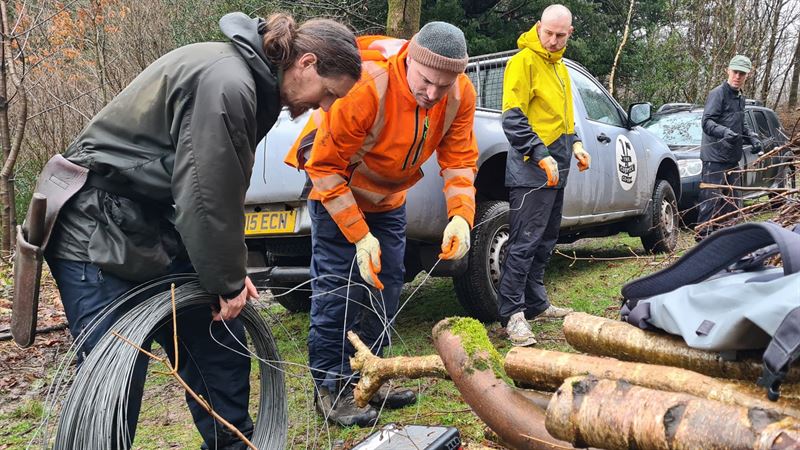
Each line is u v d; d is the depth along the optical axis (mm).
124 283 2299
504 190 4852
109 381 2117
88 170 2217
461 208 3109
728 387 1435
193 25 12703
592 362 1735
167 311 2289
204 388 2609
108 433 2059
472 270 4422
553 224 4340
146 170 2174
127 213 2225
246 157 2143
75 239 2236
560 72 4164
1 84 8219
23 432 3492
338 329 3176
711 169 6805
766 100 19203
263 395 2811
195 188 2068
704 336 1510
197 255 2127
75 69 11617
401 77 2830
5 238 8133
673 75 18453
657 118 10094
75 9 11828
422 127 2941
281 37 2182
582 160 4191
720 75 17188
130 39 12211
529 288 4461
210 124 2059
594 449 1506
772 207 3564
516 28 16453
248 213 4215
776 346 1289
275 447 2703
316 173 2859
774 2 18641
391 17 6867
